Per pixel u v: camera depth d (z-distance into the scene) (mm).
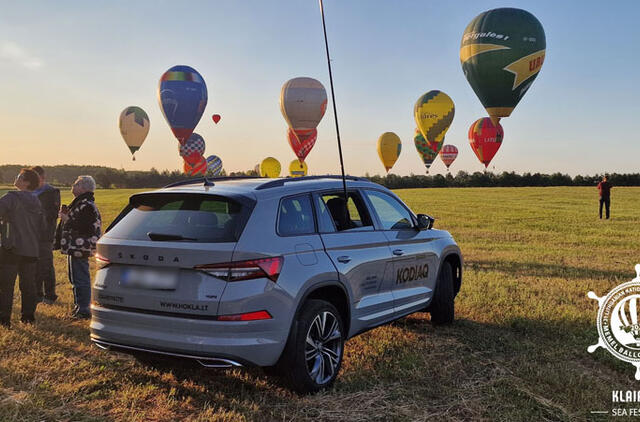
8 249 6344
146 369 5020
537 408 4246
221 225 4191
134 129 35250
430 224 6250
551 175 84312
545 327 6352
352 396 4441
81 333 6176
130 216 4637
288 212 4562
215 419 3973
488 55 20141
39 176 7137
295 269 4301
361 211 5461
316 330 4492
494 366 5176
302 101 28953
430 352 5578
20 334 6043
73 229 6879
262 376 4828
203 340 3961
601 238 17766
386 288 5453
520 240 17344
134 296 4254
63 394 4430
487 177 84750
